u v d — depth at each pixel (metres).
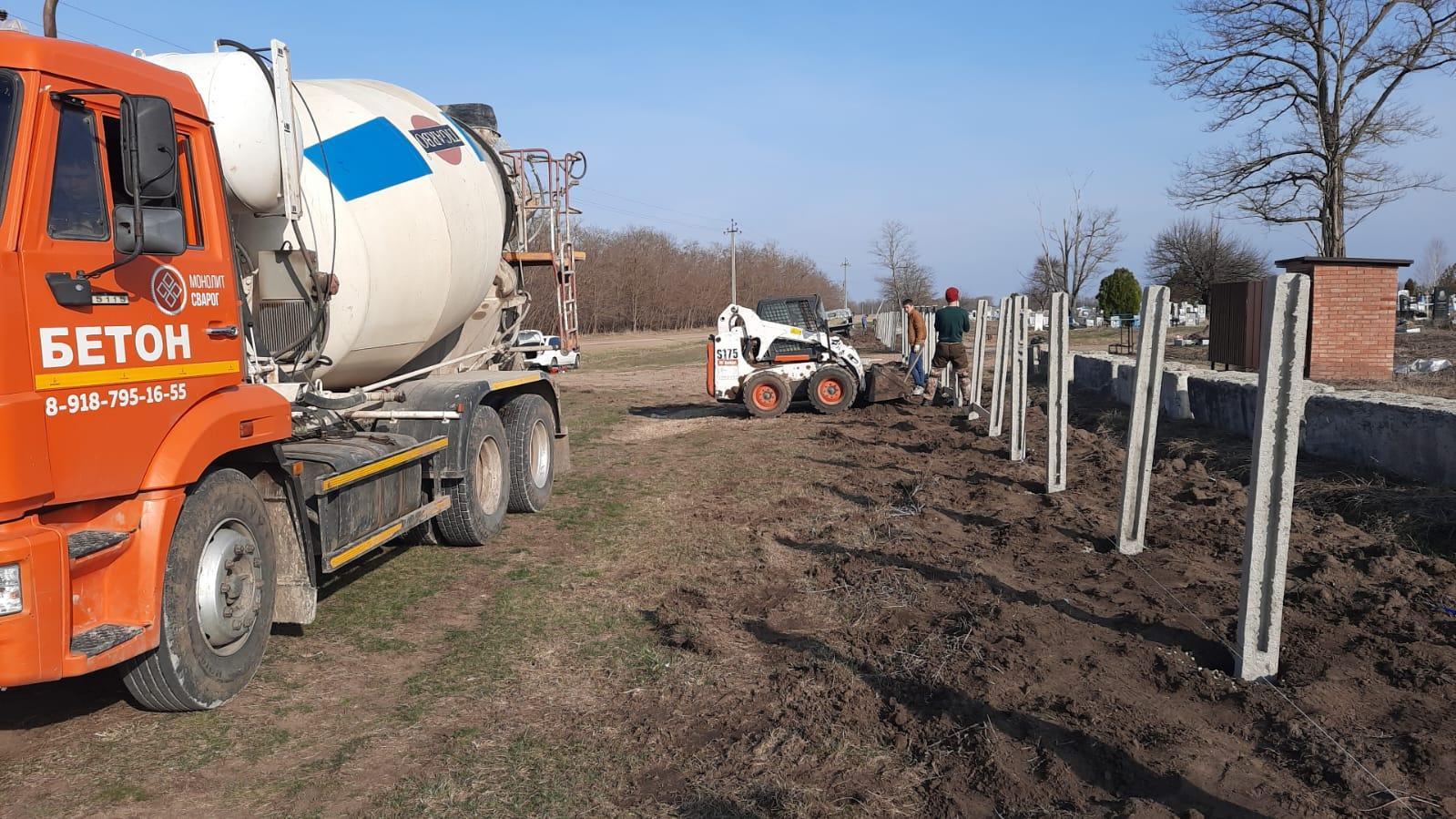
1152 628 5.01
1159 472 8.89
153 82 4.32
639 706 4.46
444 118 8.26
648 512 8.66
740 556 7.06
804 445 12.36
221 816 3.52
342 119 6.82
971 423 13.30
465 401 7.30
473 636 5.44
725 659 5.00
